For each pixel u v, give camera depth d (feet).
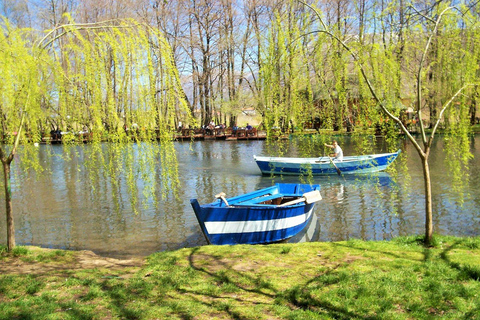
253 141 139.54
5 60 21.11
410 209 41.04
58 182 62.64
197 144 130.41
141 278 20.22
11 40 22.00
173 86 23.77
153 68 23.08
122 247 32.42
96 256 25.95
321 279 18.92
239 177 66.59
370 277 18.71
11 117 22.45
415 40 25.70
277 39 28.27
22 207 46.62
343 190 52.75
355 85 29.32
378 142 107.45
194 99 161.38
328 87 28.94
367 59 25.53
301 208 35.14
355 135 30.17
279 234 33.24
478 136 99.50
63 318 15.48
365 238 32.96
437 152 82.94
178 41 138.31
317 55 27.43
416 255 22.31
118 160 27.81
